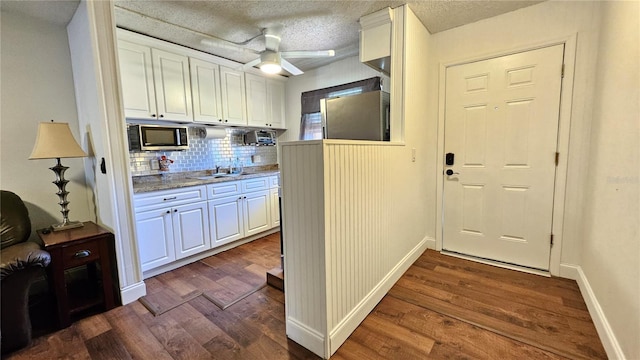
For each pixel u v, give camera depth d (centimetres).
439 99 274
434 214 291
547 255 235
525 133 235
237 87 354
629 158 133
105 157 192
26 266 151
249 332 172
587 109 208
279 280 223
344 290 161
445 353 150
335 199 149
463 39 257
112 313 192
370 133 242
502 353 149
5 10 195
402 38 224
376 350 154
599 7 198
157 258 250
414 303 198
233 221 317
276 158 452
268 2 214
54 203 221
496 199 254
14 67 201
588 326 168
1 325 150
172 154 320
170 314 191
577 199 218
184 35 270
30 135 209
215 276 249
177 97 294
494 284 221
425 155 284
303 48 314
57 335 169
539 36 222
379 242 200
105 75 189
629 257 128
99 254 190
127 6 216
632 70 136
